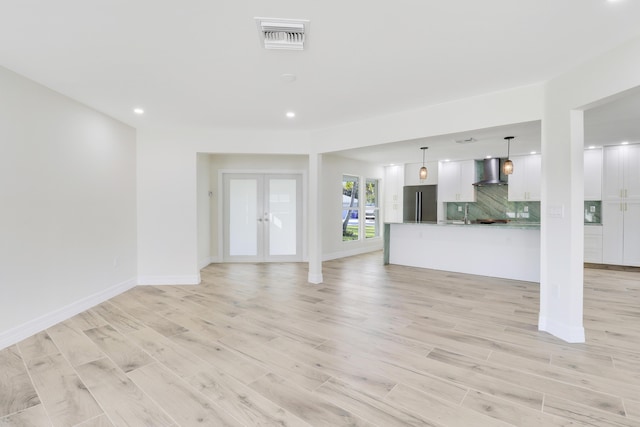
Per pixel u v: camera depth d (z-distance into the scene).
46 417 1.79
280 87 3.08
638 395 1.98
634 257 5.75
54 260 3.16
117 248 4.15
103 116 3.88
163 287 4.53
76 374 2.24
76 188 3.45
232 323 3.19
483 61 2.56
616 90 2.31
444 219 7.70
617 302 3.85
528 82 2.96
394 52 2.41
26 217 2.87
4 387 2.08
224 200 6.59
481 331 2.98
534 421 1.75
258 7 1.86
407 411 1.84
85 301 3.57
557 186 2.84
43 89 3.03
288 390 2.05
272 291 4.37
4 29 2.07
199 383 2.13
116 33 2.13
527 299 3.99
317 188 4.84
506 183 6.80
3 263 2.66
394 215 8.48
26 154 2.86
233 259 6.64
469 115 3.37
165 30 2.10
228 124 4.41
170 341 2.77
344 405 1.89
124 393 2.01
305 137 4.88
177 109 3.74
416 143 4.36
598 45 2.30
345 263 6.55
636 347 2.63
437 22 2.03
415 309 3.61
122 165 4.24
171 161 4.63
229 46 2.31
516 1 1.82
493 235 5.27
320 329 3.04
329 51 2.40
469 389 2.05
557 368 2.31
